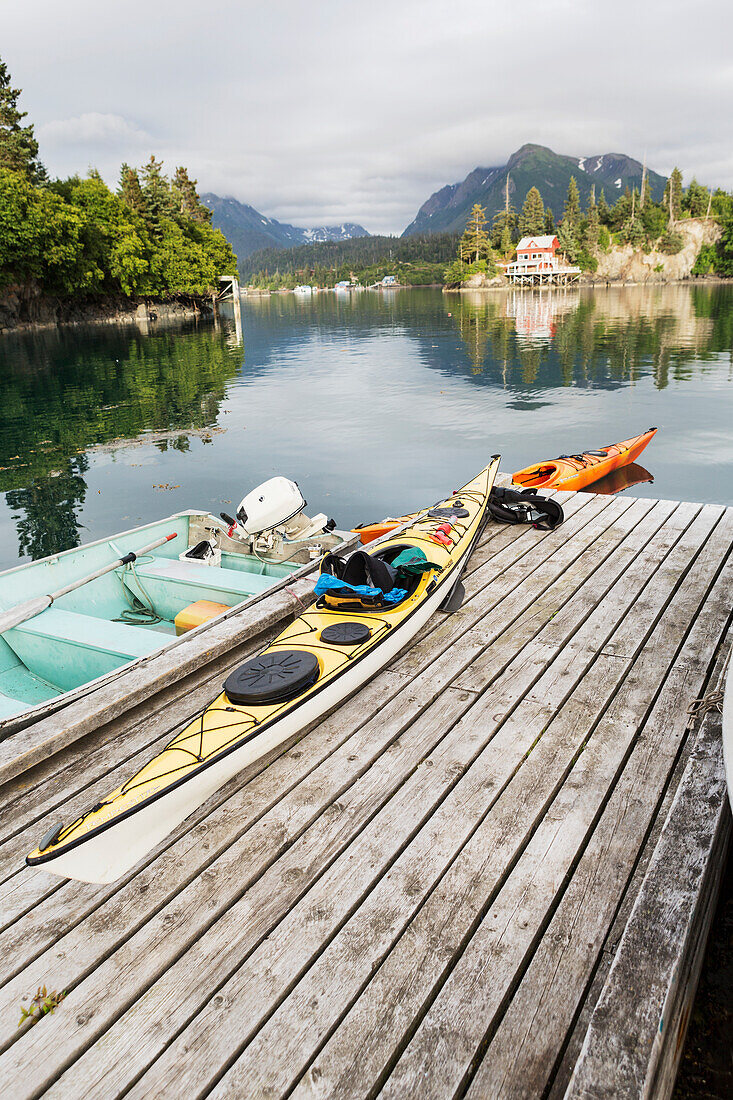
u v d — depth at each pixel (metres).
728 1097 2.62
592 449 15.45
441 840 3.36
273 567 8.11
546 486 11.55
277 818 3.57
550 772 3.79
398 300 118.94
